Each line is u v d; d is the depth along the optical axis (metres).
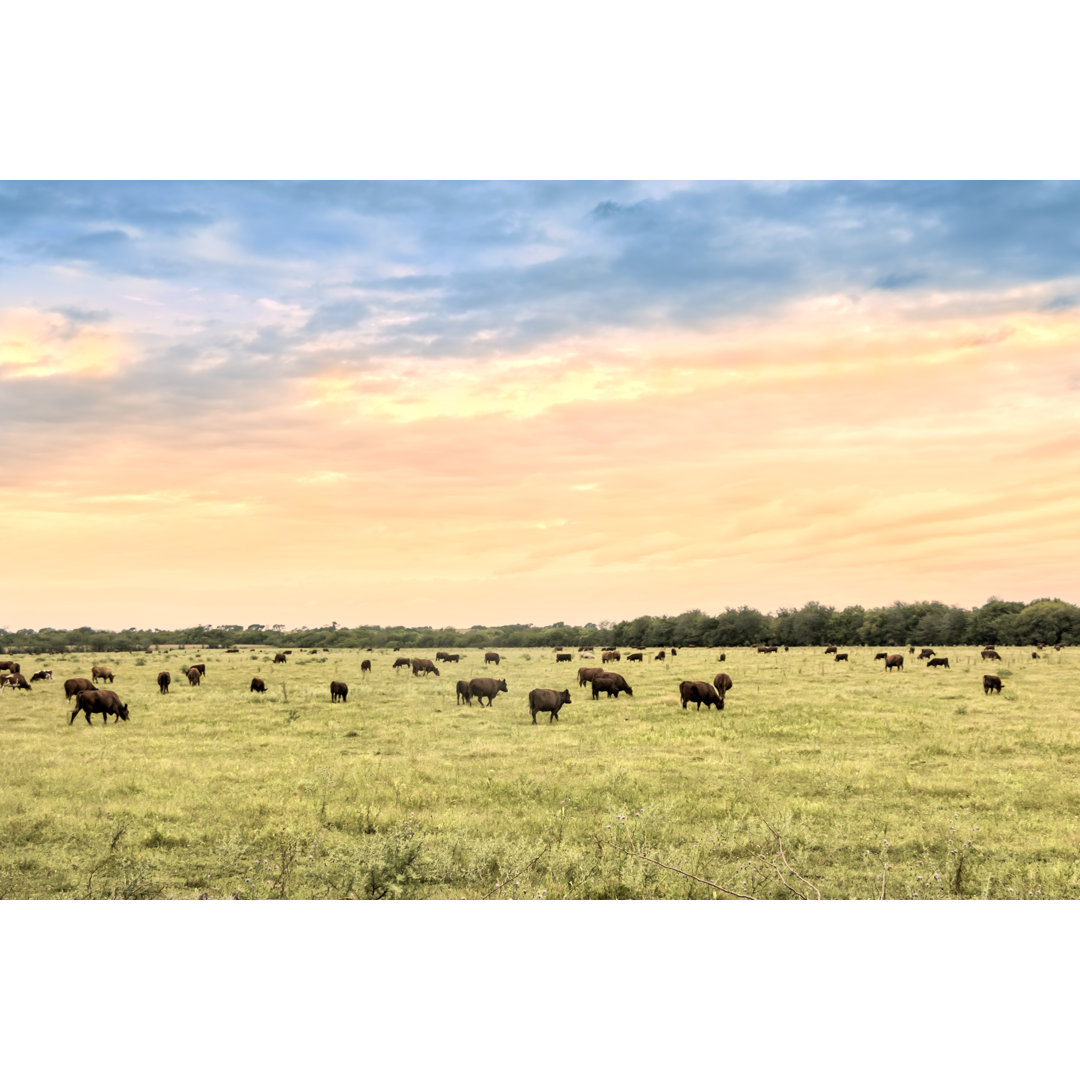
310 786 13.45
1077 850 9.70
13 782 13.83
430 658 60.34
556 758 16.33
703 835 10.18
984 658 48.97
